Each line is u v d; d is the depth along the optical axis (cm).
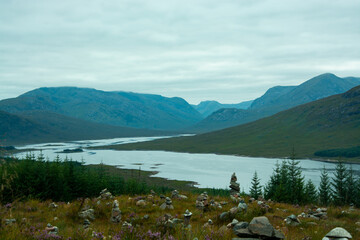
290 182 6378
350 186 7062
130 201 1806
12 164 799
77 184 5578
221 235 877
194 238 805
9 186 865
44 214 1438
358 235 1139
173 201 1848
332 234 804
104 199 1897
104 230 1020
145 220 1336
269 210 1603
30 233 858
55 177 4769
